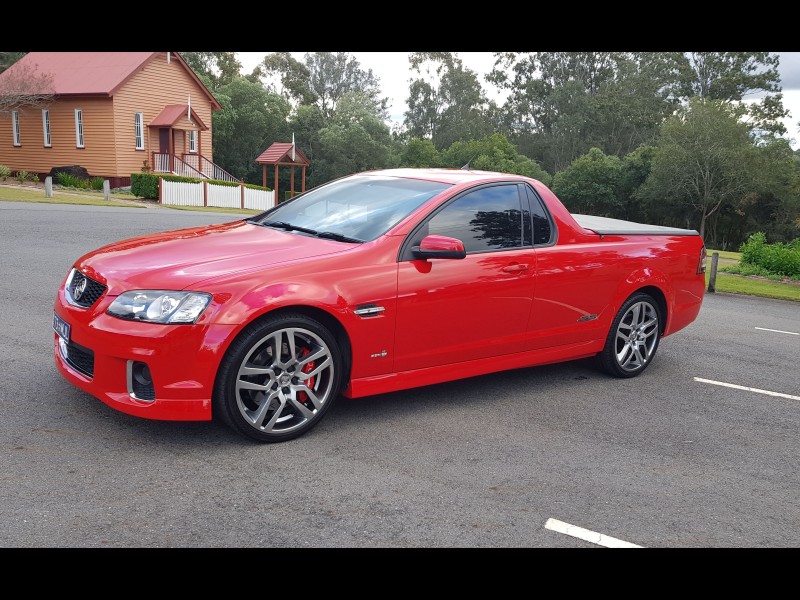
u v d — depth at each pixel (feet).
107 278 13.57
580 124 307.99
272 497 11.76
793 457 15.48
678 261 21.18
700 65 309.22
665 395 19.35
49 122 112.68
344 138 233.55
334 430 14.89
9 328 20.75
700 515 12.34
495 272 16.61
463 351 16.53
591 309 19.06
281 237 15.72
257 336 13.29
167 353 12.65
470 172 18.34
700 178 202.59
